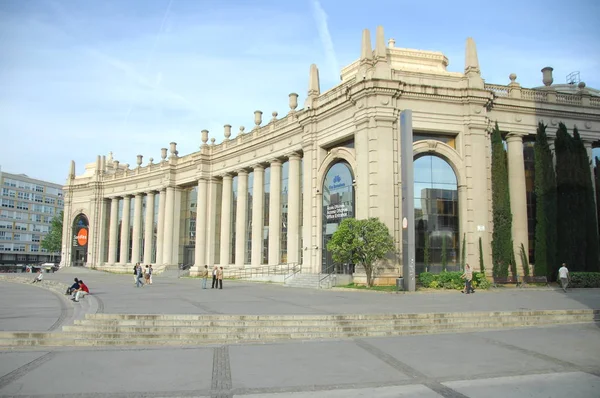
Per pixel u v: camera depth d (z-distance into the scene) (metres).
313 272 39.75
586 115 40.62
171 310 19.61
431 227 35.44
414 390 9.40
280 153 47.50
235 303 22.95
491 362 11.76
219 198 60.09
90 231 78.38
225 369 11.14
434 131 35.94
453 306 21.16
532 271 38.09
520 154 39.06
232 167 55.84
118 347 14.24
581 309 19.77
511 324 18.17
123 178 74.19
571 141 37.66
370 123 34.47
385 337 15.77
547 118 39.84
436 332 16.78
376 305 21.70
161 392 9.27
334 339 15.42
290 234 45.34
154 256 68.81
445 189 36.06
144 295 28.59
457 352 12.99
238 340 15.45
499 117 38.75
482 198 35.66
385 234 31.64
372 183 33.84
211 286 38.12
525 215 38.44
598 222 39.50
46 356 12.73
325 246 40.06
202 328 16.17
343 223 32.44
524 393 9.17
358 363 11.73
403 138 31.05
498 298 25.36
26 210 127.25
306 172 41.81
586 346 13.70
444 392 9.26
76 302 24.88
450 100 36.03
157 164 68.50
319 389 9.48
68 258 81.06
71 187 82.88
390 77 34.84
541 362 11.72
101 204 78.44
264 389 9.47
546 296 26.64
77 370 11.07
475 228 35.31
